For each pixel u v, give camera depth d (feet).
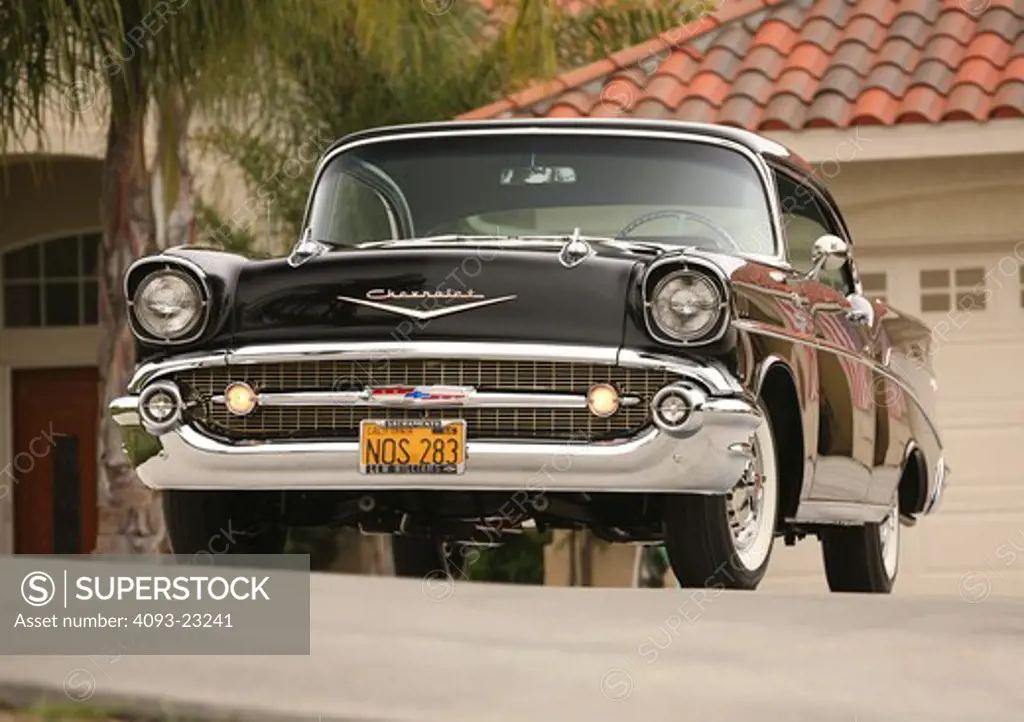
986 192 122.42
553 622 45.44
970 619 46.32
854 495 71.36
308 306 58.70
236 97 105.70
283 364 58.70
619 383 57.36
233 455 58.70
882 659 39.55
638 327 57.57
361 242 68.90
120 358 103.91
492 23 140.26
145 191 103.65
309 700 33.47
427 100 136.87
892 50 122.52
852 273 77.25
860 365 71.20
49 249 166.40
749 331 59.21
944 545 124.98
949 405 124.47
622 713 33.14
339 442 58.08
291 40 105.19
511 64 111.86
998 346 123.75
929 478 83.51
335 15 104.68
